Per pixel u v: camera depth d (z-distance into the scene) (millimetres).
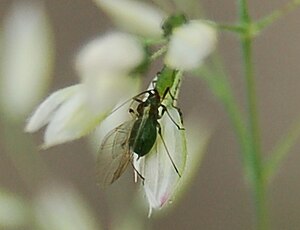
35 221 52
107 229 80
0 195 52
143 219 53
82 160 80
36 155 65
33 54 50
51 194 53
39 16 50
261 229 48
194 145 49
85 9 80
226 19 79
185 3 46
